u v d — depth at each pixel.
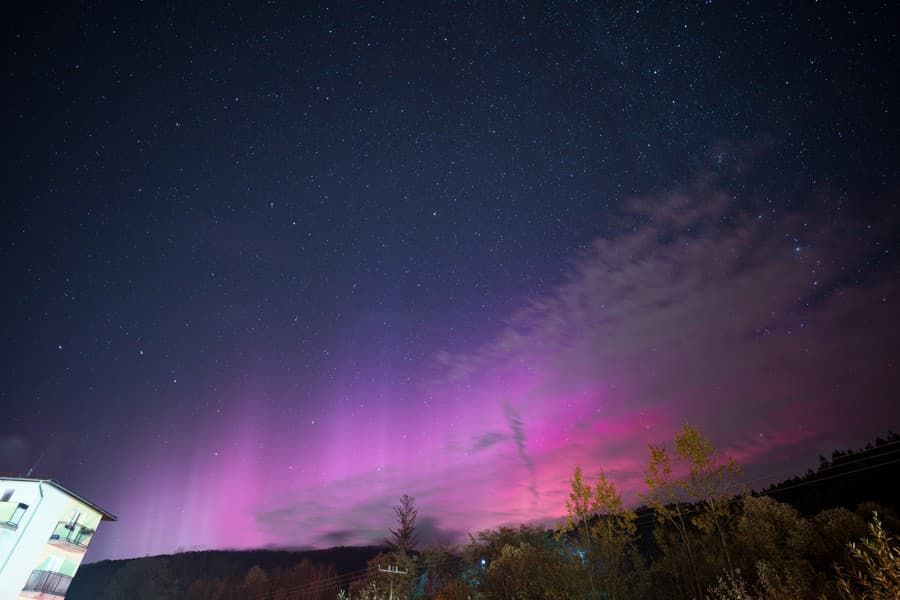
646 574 23.56
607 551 21.16
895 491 34.75
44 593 32.50
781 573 19.80
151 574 75.88
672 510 21.28
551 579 22.14
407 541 50.53
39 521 32.28
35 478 32.53
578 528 21.80
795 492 41.28
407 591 47.22
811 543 23.55
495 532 49.03
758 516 24.83
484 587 36.84
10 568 30.41
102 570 80.19
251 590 72.81
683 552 23.36
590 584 20.59
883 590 7.17
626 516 21.48
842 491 38.41
